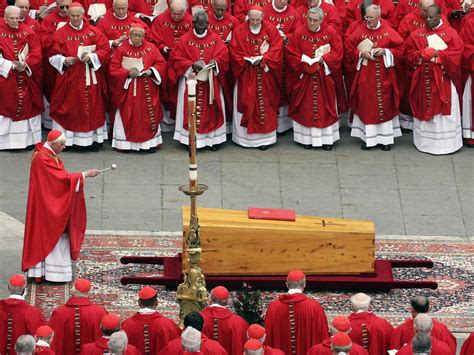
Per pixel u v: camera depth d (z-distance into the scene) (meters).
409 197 90.75
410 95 95.50
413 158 95.31
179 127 95.25
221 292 68.44
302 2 99.88
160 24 95.56
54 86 94.38
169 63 94.44
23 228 86.06
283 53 95.06
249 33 94.06
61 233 79.69
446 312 79.06
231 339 68.25
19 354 60.25
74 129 94.31
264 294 79.50
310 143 96.00
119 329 64.62
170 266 81.44
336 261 79.88
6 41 93.00
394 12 99.00
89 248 83.94
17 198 89.12
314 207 89.25
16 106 93.56
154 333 67.94
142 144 94.38
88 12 98.19
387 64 94.56
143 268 82.19
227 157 94.50
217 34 95.25
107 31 95.38
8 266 82.50
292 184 91.69
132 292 80.00
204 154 94.75
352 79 95.88
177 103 95.06
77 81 93.50
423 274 82.38
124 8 94.94
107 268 82.12
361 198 90.44
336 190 91.19
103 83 94.31
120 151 94.75
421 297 66.62
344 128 98.81
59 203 79.38
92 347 64.69
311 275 80.06
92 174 80.12
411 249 85.06
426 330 62.09
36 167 79.44
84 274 81.50
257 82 94.25
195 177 71.75
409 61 94.94
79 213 80.12
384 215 88.69
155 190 90.44
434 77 94.44
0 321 69.81
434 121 95.25
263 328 64.19
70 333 69.62
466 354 67.44
